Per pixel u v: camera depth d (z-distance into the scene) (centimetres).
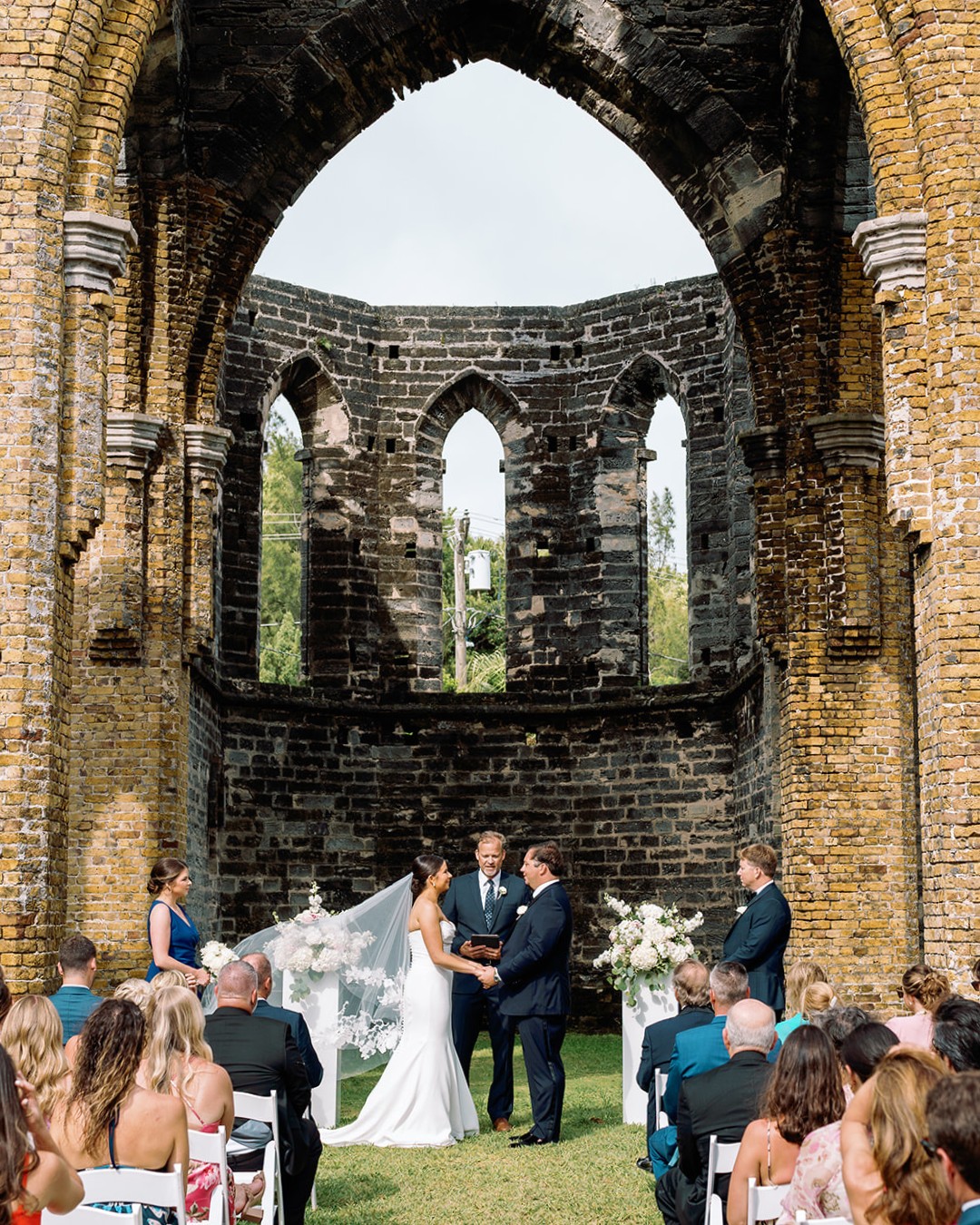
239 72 1811
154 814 1716
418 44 1853
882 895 1692
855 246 1234
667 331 2419
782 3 1825
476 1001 1270
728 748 2300
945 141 1188
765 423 1798
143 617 1744
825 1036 614
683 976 969
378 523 2464
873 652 1719
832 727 1712
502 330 2514
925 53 1198
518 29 1859
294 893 2278
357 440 2455
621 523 2455
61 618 1184
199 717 1973
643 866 2336
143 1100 615
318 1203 962
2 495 1151
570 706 2414
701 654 2331
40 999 634
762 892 1121
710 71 1838
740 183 1816
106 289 1216
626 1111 1291
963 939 1120
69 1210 489
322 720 2348
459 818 2405
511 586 2489
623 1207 935
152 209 1761
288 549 4472
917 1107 484
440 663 2455
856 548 1708
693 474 2377
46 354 1173
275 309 2366
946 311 1177
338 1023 1280
